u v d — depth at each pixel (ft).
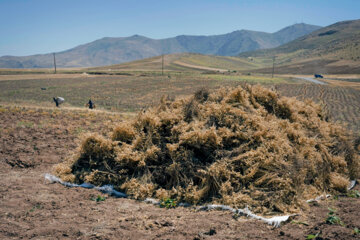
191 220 15.51
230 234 13.73
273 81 270.05
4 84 232.53
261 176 19.77
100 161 22.95
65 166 22.91
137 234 13.56
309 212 16.74
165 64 634.02
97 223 14.64
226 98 25.68
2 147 30.22
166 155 22.17
